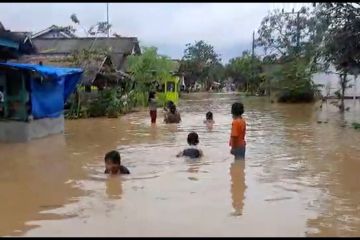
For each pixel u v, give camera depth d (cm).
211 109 3284
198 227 666
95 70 2728
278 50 5900
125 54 4334
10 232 656
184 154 1248
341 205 787
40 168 1140
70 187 929
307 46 3916
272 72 4666
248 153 1330
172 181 966
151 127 2066
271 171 1076
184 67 7844
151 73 3594
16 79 1650
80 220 705
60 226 678
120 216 721
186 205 780
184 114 2797
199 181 964
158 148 1430
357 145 1502
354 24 2144
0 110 1677
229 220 698
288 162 1193
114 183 955
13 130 1642
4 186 947
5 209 774
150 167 1120
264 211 747
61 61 2838
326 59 2395
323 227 669
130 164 1162
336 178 1006
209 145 1475
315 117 2586
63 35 4888
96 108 2638
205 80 8719
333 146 1480
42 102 1752
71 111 2577
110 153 1039
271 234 638
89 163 1200
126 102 3023
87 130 1978
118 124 2223
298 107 3525
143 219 705
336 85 4306
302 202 805
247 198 828
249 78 6900
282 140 1623
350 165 1159
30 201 825
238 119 1160
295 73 4097
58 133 1873
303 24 5394
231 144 1166
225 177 1003
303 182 964
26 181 992
